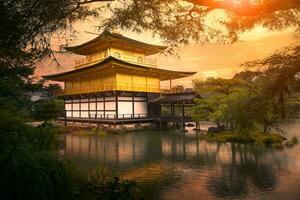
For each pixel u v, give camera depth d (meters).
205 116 33.69
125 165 17.00
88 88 46.75
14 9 3.54
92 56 50.19
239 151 21.02
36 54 4.07
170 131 40.09
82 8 4.45
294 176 13.48
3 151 6.21
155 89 47.53
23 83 18.84
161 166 16.59
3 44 3.68
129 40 44.28
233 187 12.00
